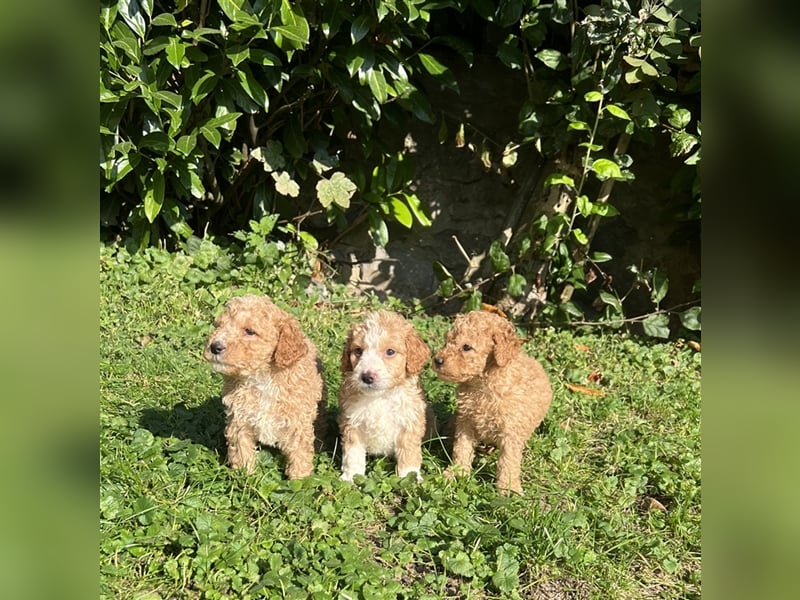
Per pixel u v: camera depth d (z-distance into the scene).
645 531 1.01
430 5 1.59
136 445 1.08
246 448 1.07
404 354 1.05
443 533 0.96
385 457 1.16
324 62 1.68
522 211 1.86
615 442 1.24
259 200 1.84
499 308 1.81
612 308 1.77
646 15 1.49
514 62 1.67
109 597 0.81
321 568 0.87
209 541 0.90
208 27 1.60
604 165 1.58
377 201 1.84
